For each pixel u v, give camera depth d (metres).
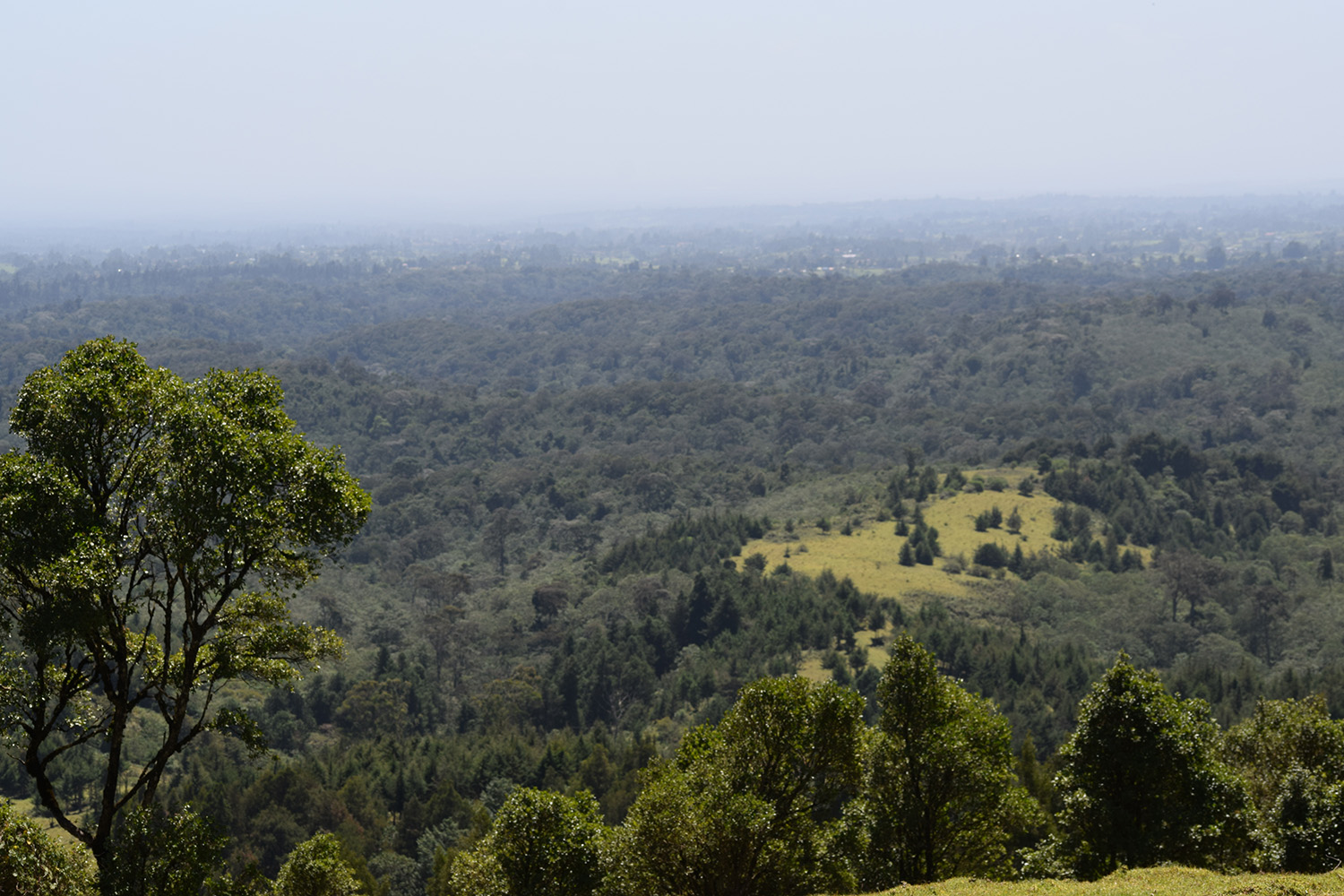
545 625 128.88
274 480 22.83
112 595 21.78
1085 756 33.88
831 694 31.92
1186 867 28.53
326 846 34.78
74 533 20.80
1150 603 123.81
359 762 82.25
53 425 22.31
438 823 71.81
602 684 104.12
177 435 21.94
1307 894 23.86
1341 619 120.88
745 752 32.06
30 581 21.12
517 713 101.31
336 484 23.16
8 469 20.88
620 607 124.81
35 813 70.38
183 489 21.69
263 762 77.94
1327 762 37.06
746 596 115.81
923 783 34.56
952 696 35.25
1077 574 130.25
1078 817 33.50
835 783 32.59
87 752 80.19
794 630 104.88
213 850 22.80
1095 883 27.28
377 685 102.94
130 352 23.75
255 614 24.27
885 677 35.28
